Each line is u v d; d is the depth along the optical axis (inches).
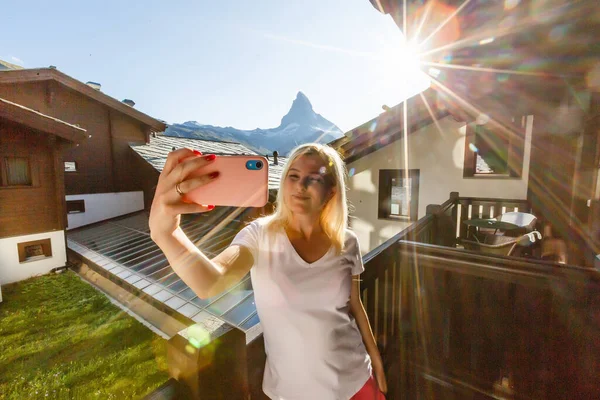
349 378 44.5
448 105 182.4
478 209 215.6
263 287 41.6
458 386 84.4
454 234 215.5
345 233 49.4
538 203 169.6
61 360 196.5
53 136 343.6
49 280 327.9
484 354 80.5
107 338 217.0
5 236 322.0
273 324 41.3
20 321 244.4
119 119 582.9
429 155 241.1
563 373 69.4
